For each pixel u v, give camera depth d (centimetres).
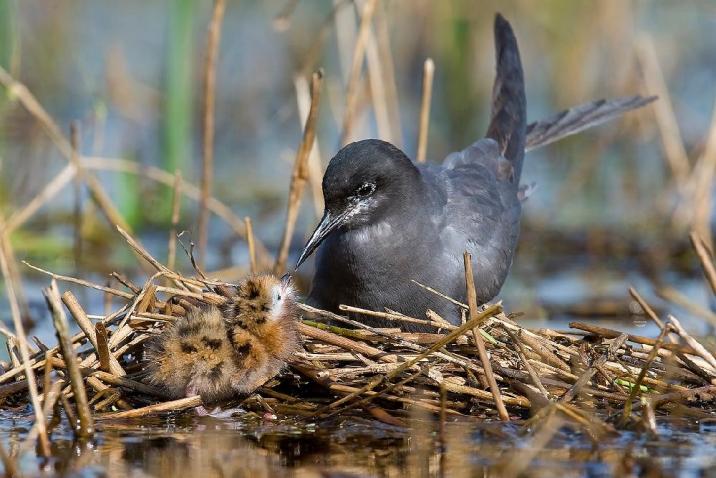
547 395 962
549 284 1548
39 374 1018
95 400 992
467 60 2202
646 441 922
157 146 2019
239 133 2209
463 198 1218
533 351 1019
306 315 1186
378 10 1673
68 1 2223
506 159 1345
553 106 2206
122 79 2144
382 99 1541
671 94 2238
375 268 1145
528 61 2273
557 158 2128
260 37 2333
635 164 2088
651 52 1852
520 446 910
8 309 1378
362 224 1144
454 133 2188
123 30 2405
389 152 1151
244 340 968
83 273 1520
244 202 1850
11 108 1961
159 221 1773
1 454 838
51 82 2150
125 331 1030
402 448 908
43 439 884
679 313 1405
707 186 1667
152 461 874
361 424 964
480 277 1205
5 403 1016
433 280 1162
